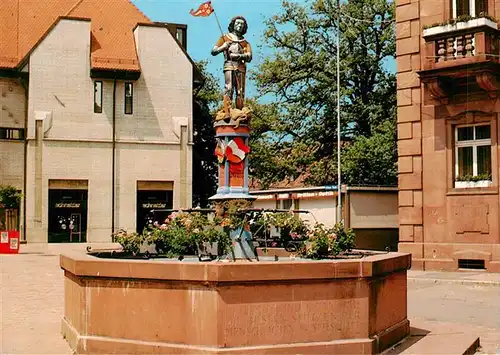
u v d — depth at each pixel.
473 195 23.42
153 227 12.67
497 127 22.98
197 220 12.10
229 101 13.84
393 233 32.75
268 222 13.43
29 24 49.22
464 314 15.09
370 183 39.66
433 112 24.53
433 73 23.55
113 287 9.52
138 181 46.72
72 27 45.66
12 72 45.44
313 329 9.23
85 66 45.84
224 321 8.80
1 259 30.20
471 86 23.55
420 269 24.41
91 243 44.75
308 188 33.28
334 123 42.34
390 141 38.28
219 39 13.93
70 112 45.56
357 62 41.75
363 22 41.44
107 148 46.22
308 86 42.47
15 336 11.39
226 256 11.77
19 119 45.72
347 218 31.42
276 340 9.02
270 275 8.91
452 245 23.77
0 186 40.94
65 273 11.40
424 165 24.69
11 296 17.30
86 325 9.75
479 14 22.84
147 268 9.13
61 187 45.28
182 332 8.99
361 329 9.53
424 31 23.88
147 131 46.97
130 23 49.38
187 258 12.02
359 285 9.55
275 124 41.91
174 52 47.69
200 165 55.69
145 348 9.13
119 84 46.53
